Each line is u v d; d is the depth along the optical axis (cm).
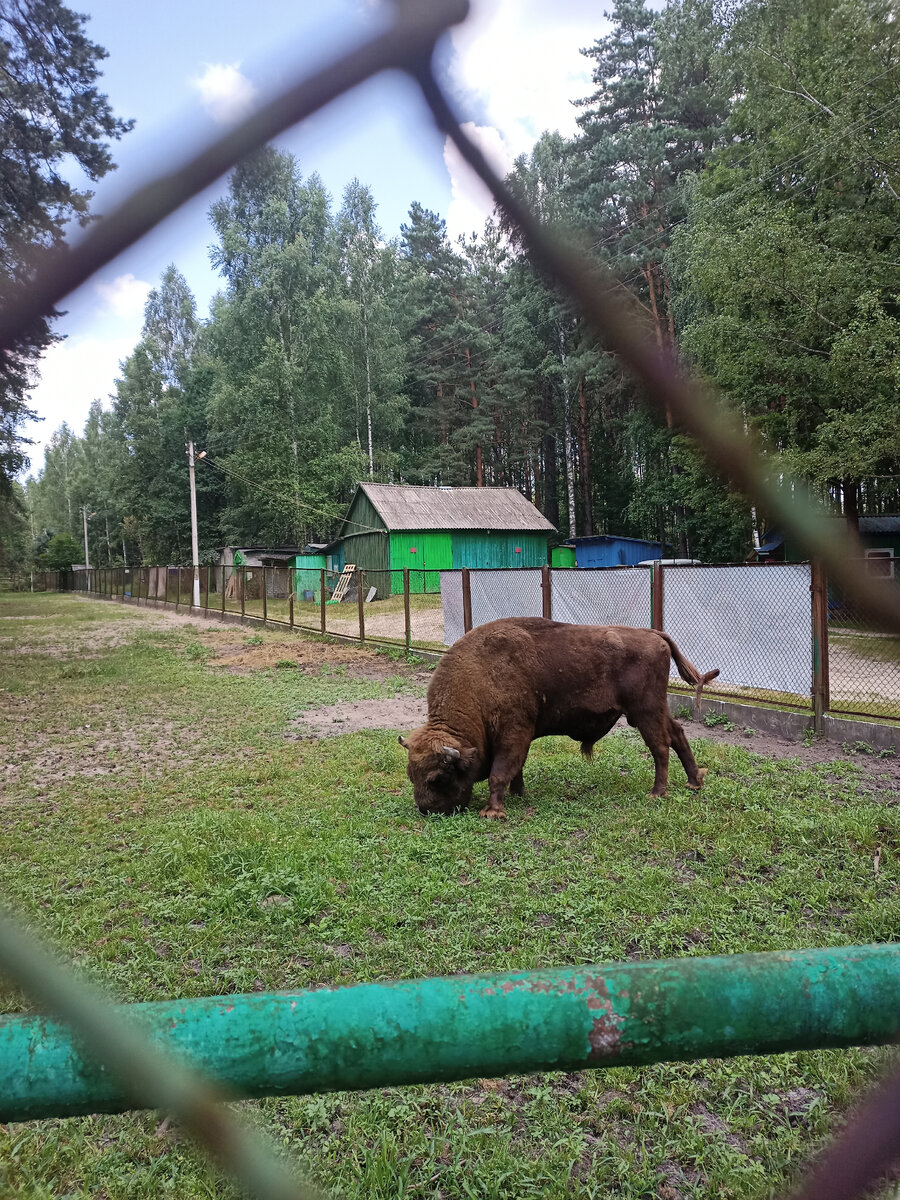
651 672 561
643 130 2370
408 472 4147
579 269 124
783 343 1303
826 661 735
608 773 618
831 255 1276
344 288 3431
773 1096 243
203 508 4588
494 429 3688
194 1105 65
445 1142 229
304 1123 239
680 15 2528
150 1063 65
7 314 116
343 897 396
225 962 338
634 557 3409
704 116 2547
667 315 1527
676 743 578
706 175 1922
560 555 3300
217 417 3538
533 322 2762
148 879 431
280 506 3403
